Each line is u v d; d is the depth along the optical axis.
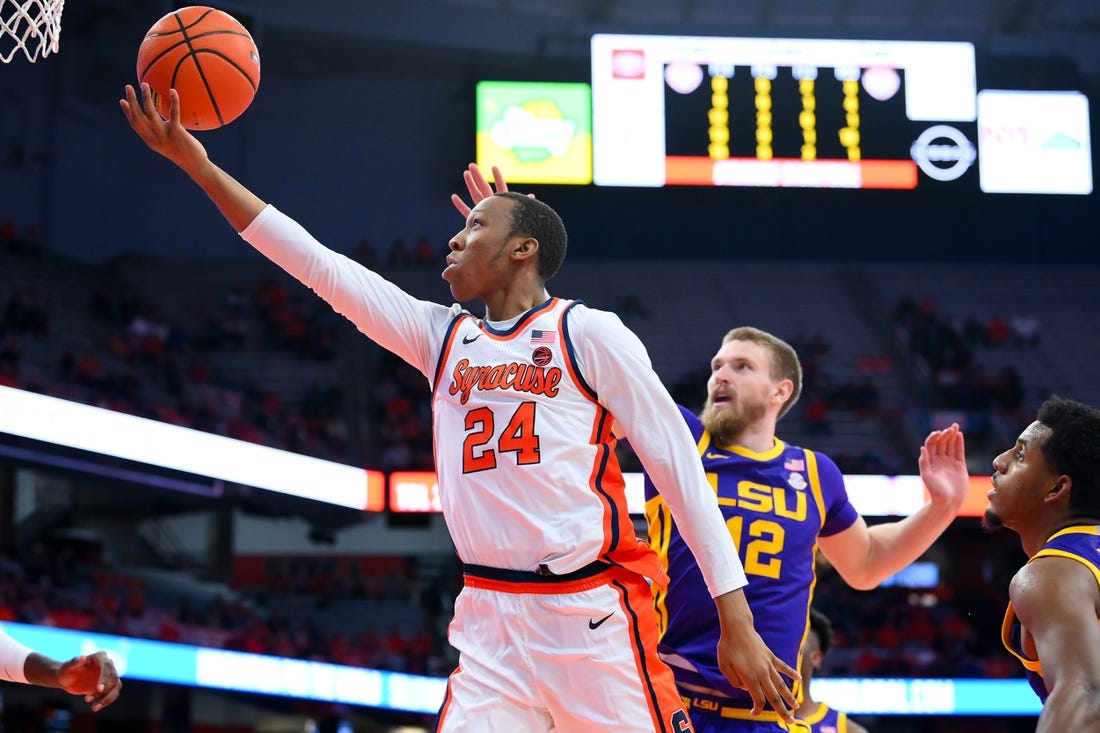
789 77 24.94
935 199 25.00
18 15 4.59
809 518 4.47
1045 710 2.84
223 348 24.06
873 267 28.08
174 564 23.64
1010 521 3.52
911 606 22.03
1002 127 25.27
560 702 3.19
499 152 24.50
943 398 24.20
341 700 18.53
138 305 23.20
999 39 27.02
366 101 27.03
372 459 22.14
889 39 26.25
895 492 19.84
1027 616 3.03
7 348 18.80
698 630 4.27
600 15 27.09
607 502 3.28
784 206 25.55
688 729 3.26
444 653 21.66
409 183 27.03
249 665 17.55
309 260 3.54
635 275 27.31
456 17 26.22
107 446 16.81
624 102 24.66
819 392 24.09
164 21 3.81
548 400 3.29
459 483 3.34
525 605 3.22
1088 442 3.36
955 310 27.02
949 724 20.22
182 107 3.73
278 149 26.59
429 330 3.60
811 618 5.18
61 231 24.23
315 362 24.41
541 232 3.55
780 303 26.86
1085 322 26.69
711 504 3.25
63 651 15.29
